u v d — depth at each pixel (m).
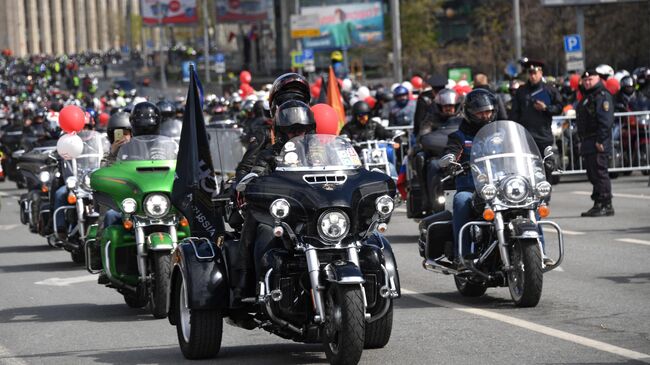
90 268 31.20
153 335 26.84
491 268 28.25
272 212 20.86
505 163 27.44
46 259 44.09
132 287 30.09
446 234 28.77
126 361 23.72
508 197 27.00
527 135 27.92
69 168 39.50
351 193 21.06
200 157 25.31
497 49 159.25
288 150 21.78
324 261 21.27
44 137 55.00
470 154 27.91
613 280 31.22
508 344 23.33
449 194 29.58
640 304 27.41
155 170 30.39
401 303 29.34
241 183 21.66
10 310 31.72
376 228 21.61
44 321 29.55
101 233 30.84
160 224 29.59
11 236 54.00
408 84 70.69
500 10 163.00
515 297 27.58
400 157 61.31
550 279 31.80
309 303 21.48
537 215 27.97
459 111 40.16
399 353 22.84
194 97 25.30
